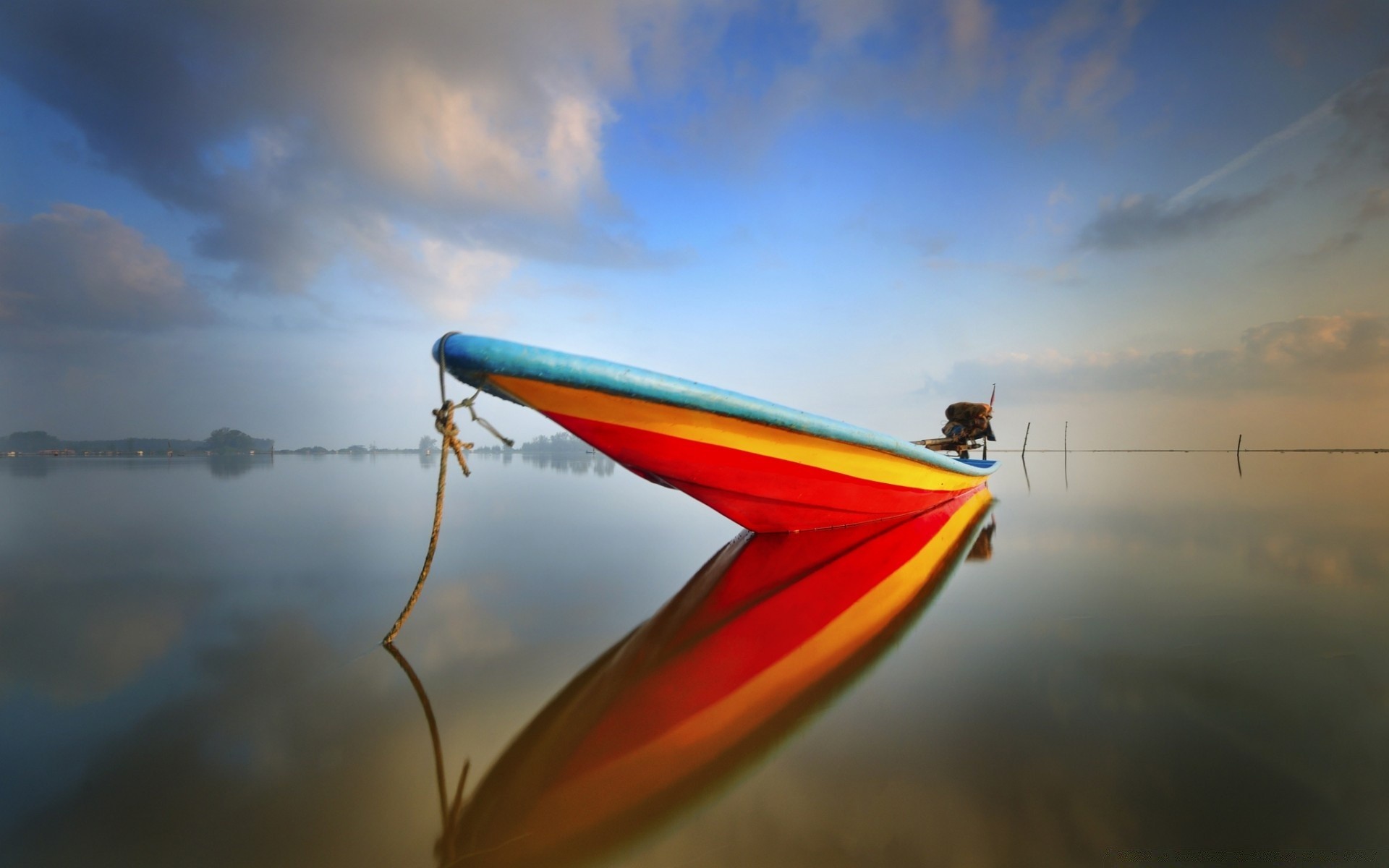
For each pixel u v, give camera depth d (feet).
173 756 5.17
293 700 6.31
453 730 5.66
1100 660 7.22
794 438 14.24
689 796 4.58
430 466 68.03
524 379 10.62
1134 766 4.89
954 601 9.95
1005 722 5.68
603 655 7.63
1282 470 49.34
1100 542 15.43
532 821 4.33
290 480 41.11
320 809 4.43
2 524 18.95
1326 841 3.99
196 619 9.13
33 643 8.09
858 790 4.64
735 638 8.25
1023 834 4.09
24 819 4.30
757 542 15.96
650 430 12.51
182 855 3.95
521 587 11.17
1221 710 5.84
